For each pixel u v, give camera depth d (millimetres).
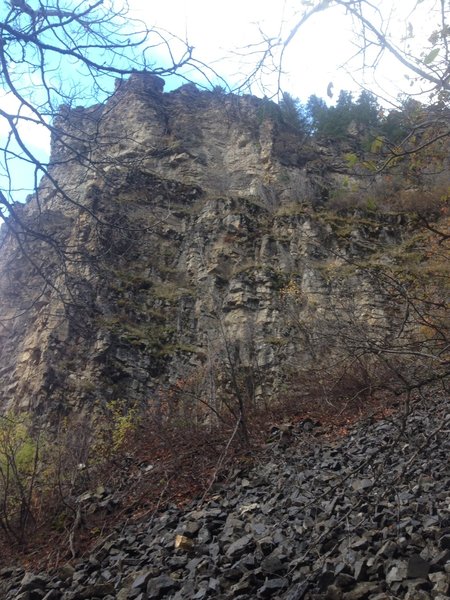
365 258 28766
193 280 29719
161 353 25250
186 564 5734
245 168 36094
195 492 8523
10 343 26688
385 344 4629
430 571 4043
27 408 22422
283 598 4281
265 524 6168
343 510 5598
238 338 24516
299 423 10961
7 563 7801
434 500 5473
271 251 30484
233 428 10672
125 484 9453
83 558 7160
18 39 4500
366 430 9078
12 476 10023
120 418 13617
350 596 3998
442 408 7645
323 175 35125
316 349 11664
